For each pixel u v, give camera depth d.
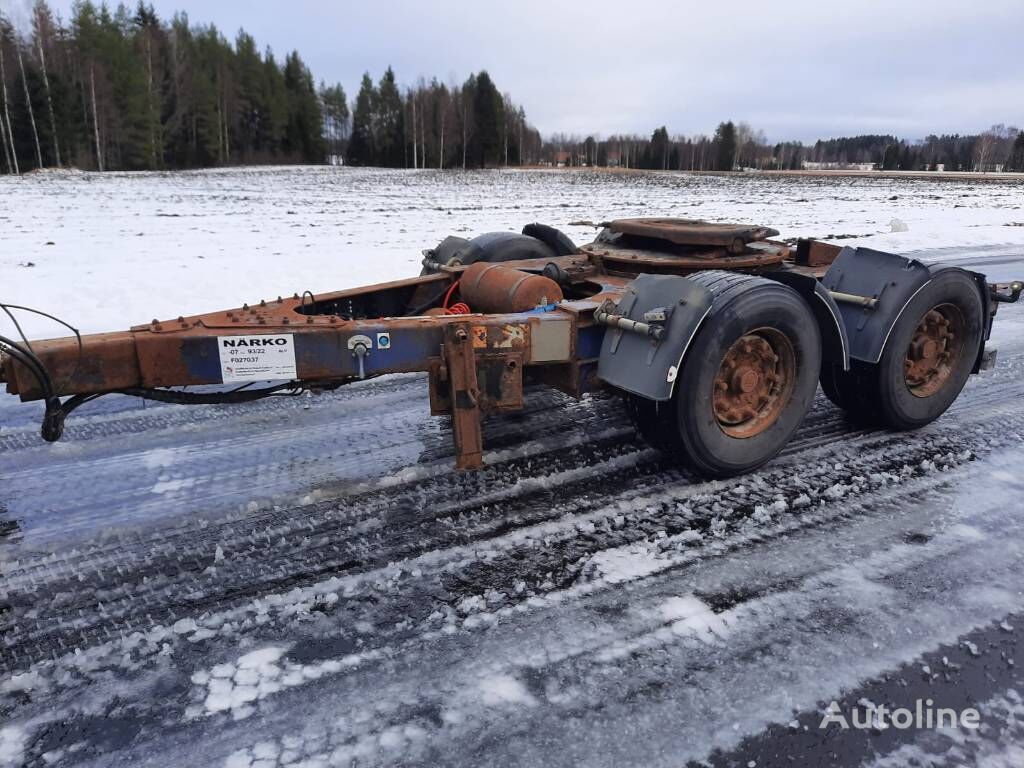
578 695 2.31
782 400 3.85
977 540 3.23
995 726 2.20
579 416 4.73
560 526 3.33
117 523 3.36
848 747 2.12
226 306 7.89
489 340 3.47
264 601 2.78
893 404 4.35
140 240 13.71
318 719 2.22
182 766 2.05
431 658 2.48
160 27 79.00
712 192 35.19
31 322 7.03
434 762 2.06
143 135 56.22
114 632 2.61
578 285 4.63
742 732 2.17
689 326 3.36
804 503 3.57
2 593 2.82
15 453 4.14
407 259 11.49
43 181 34.56
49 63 53.94
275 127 74.56
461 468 3.44
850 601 2.79
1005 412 4.95
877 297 4.21
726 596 2.82
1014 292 4.72
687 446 3.58
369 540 3.21
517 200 27.81
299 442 4.32
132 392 3.09
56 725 2.20
